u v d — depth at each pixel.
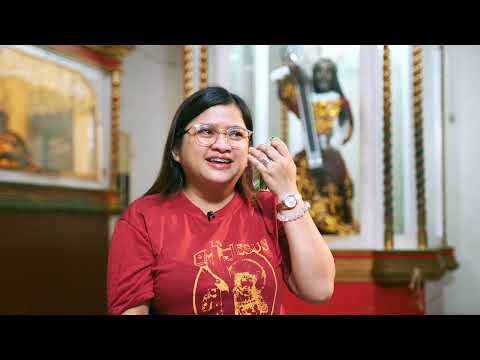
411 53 4.34
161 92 7.75
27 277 4.57
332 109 4.55
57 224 4.95
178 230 1.36
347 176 4.48
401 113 4.36
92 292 5.39
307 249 1.38
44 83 4.89
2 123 4.42
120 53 5.82
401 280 4.04
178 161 1.47
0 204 4.30
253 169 1.56
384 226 4.26
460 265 5.50
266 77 4.63
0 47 4.42
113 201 5.75
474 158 5.50
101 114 5.69
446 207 5.50
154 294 1.33
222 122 1.39
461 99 5.54
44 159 4.86
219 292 1.30
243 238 1.39
